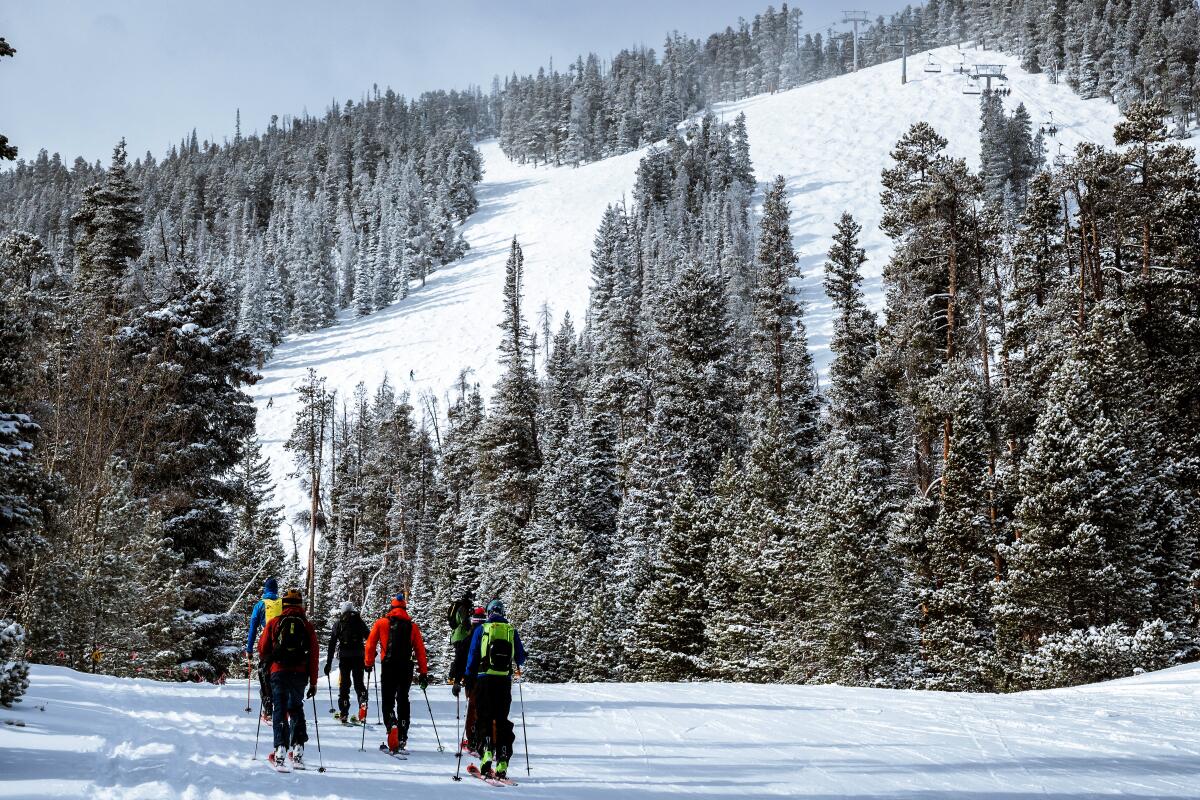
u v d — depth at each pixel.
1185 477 35.12
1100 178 41.19
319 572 76.12
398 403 110.00
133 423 32.06
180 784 7.97
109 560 24.52
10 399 17.39
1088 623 30.64
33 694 13.30
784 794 8.87
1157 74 167.12
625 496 56.28
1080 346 36.44
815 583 34.44
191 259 37.06
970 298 44.16
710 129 172.62
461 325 134.75
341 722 12.49
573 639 46.19
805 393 55.78
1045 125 170.38
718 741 12.12
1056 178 43.41
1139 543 30.95
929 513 36.16
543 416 67.69
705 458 50.78
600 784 9.12
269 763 9.32
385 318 144.88
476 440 65.00
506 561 57.50
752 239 125.69
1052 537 30.38
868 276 116.81
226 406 34.53
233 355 34.94
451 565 67.25
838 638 33.03
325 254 164.62
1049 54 196.75
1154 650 26.88
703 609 40.47
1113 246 43.25
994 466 38.50
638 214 156.12
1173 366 37.69
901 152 44.91
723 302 55.91
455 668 10.44
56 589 21.81
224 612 33.41
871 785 9.41
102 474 27.77
